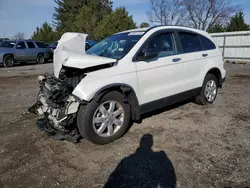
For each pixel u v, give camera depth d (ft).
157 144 12.21
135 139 12.82
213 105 18.61
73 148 11.96
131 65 12.75
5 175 9.82
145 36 13.83
